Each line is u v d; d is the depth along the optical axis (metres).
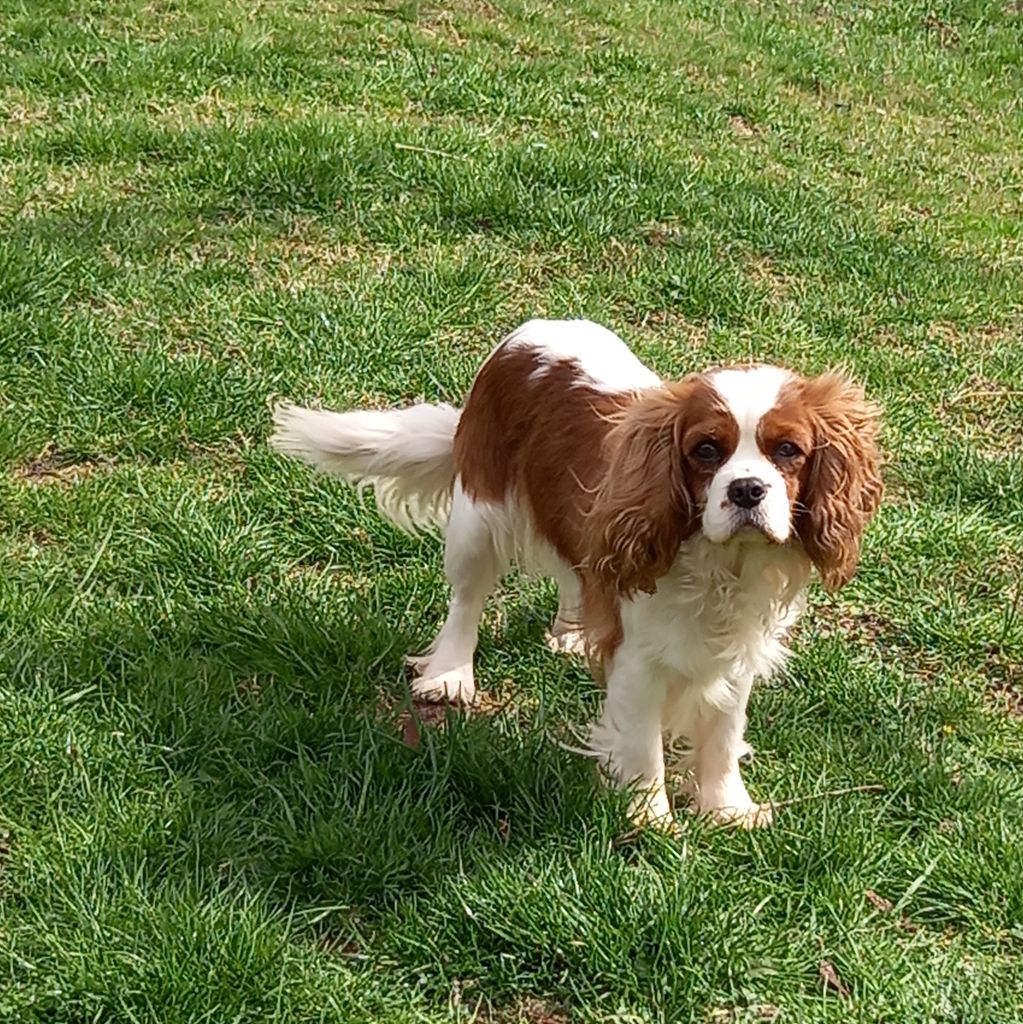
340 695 2.46
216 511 2.73
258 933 2.12
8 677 2.41
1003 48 6.13
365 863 2.21
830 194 4.21
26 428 2.85
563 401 2.46
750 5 6.23
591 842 2.26
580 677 2.56
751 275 3.61
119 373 2.94
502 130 4.24
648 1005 2.13
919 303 3.57
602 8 5.65
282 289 3.26
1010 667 2.66
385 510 2.69
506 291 3.37
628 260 3.54
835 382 2.23
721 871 2.27
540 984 2.15
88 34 4.43
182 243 3.35
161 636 2.52
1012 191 4.61
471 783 2.31
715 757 2.37
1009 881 2.27
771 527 2.14
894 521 2.87
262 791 2.30
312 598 2.62
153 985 2.08
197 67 4.28
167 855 2.21
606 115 4.52
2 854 2.22
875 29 6.22
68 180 3.52
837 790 2.40
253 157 3.60
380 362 3.11
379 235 3.47
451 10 5.28
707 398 2.19
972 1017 2.14
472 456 2.54
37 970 2.10
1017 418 3.22
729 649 2.29
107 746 2.33
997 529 2.90
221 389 2.96
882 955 2.20
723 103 4.85
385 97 4.31
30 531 2.67
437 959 2.16
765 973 2.17
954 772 2.45
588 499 2.38
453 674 2.52
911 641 2.69
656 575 2.24
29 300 3.10
